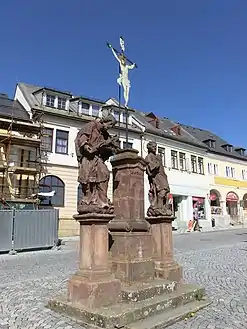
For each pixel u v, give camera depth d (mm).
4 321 5414
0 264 12773
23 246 17234
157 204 7926
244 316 5543
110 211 6000
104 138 6367
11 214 17109
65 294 6430
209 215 38781
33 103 26672
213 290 7418
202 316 5586
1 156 24109
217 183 41062
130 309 5242
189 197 36906
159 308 5617
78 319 5297
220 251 15195
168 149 35812
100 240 5832
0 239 16531
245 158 46031
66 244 20641
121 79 8492
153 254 7570
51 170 25750
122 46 8812
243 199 44625
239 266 10727
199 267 10703
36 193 24250
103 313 5070
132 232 6766
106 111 30219
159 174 8141
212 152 41594
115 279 5785
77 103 28781
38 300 6660
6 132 24578
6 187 23531
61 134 26906
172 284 6434
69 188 26375
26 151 25266
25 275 9859
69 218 25719
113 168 7562
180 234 28688
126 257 6523
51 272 10305
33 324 5207
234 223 41469
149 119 38438
